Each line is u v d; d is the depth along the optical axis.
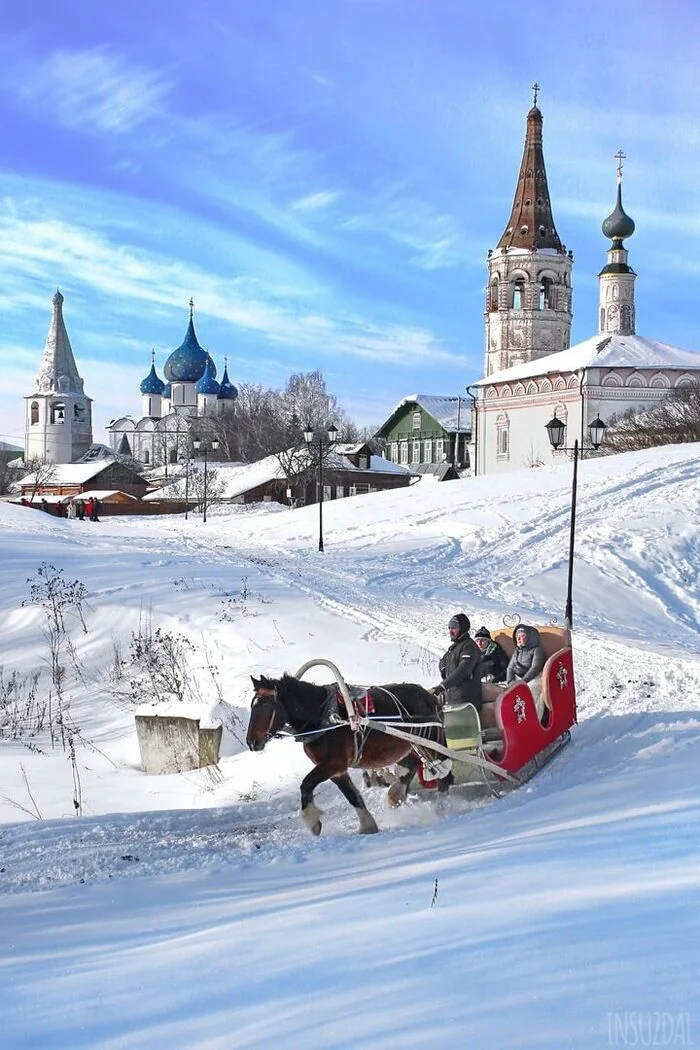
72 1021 4.77
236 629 23.08
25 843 9.65
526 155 109.81
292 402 115.94
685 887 6.02
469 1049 4.07
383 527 43.88
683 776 10.02
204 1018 4.68
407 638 21.91
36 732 18.95
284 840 9.60
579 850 7.22
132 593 27.67
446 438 115.62
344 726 9.98
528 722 11.27
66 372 141.88
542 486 49.31
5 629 25.69
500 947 5.23
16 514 56.16
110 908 7.27
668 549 36.06
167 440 138.00
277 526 49.16
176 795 13.81
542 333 108.50
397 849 8.57
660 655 20.66
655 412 75.19
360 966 5.16
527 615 26.06
